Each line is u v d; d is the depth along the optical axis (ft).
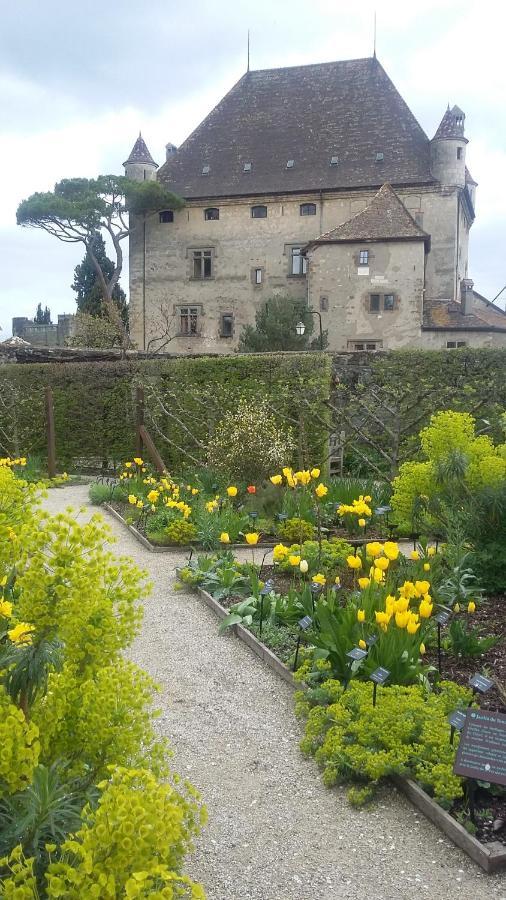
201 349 124.67
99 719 8.20
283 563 23.34
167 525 30.58
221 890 9.80
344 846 10.75
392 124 122.72
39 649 8.74
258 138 128.57
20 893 6.22
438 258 113.80
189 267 125.49
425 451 25.29
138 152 135.03
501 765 10.63
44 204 126.11
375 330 102.78
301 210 120.26
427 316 104.47
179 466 45.14
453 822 10.84
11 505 10.88
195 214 125.18
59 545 8.91
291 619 19.21
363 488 31.94
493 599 20.56
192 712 15.12
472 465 23.31
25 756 7.30
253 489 29.58
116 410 50.44
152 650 18.51
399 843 10.80
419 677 14.78
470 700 13.84
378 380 45.11
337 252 103.86
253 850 10.66
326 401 40.34
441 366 45.01
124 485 39.60
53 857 7.59
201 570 23.68
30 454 53.36
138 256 128.06
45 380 52.85
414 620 14.28
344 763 12.34
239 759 13.25
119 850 6.35
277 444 34.68
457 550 20.65
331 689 14.38
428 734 12.35
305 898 9.68
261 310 113.29
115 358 59.47
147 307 127.54
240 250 123.13
